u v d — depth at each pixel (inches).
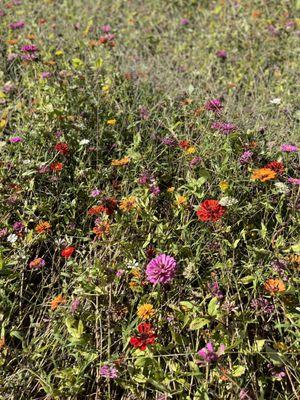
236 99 63.1
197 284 37.9
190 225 42.2
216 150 47.8
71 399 30.6
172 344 31.4
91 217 43.5
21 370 30.6
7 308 35.6
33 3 89.4
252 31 79.3
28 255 38.6
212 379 30.0
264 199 42.3
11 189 43.9
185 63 71.9
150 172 46.9
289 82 65.7
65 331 33.8
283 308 32.7
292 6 86.4
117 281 36.1
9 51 68.5
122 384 30.4
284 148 44.9
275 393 31.4
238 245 40.1
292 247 36.1
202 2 95.3
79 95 55.7
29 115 53.5
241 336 31.1
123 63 68.6
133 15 88.9
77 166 48.6
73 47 70.4
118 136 50.8
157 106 57.6
